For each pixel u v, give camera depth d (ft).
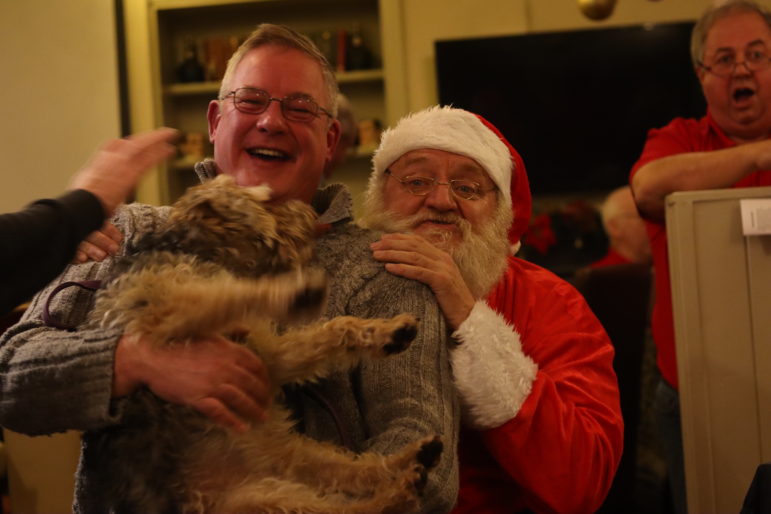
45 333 4.29
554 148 16.87
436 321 4.65
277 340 4.07
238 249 4.09
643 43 16.71
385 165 6.20
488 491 5.71
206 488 4.04
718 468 6.36
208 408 3.78
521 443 5.05
